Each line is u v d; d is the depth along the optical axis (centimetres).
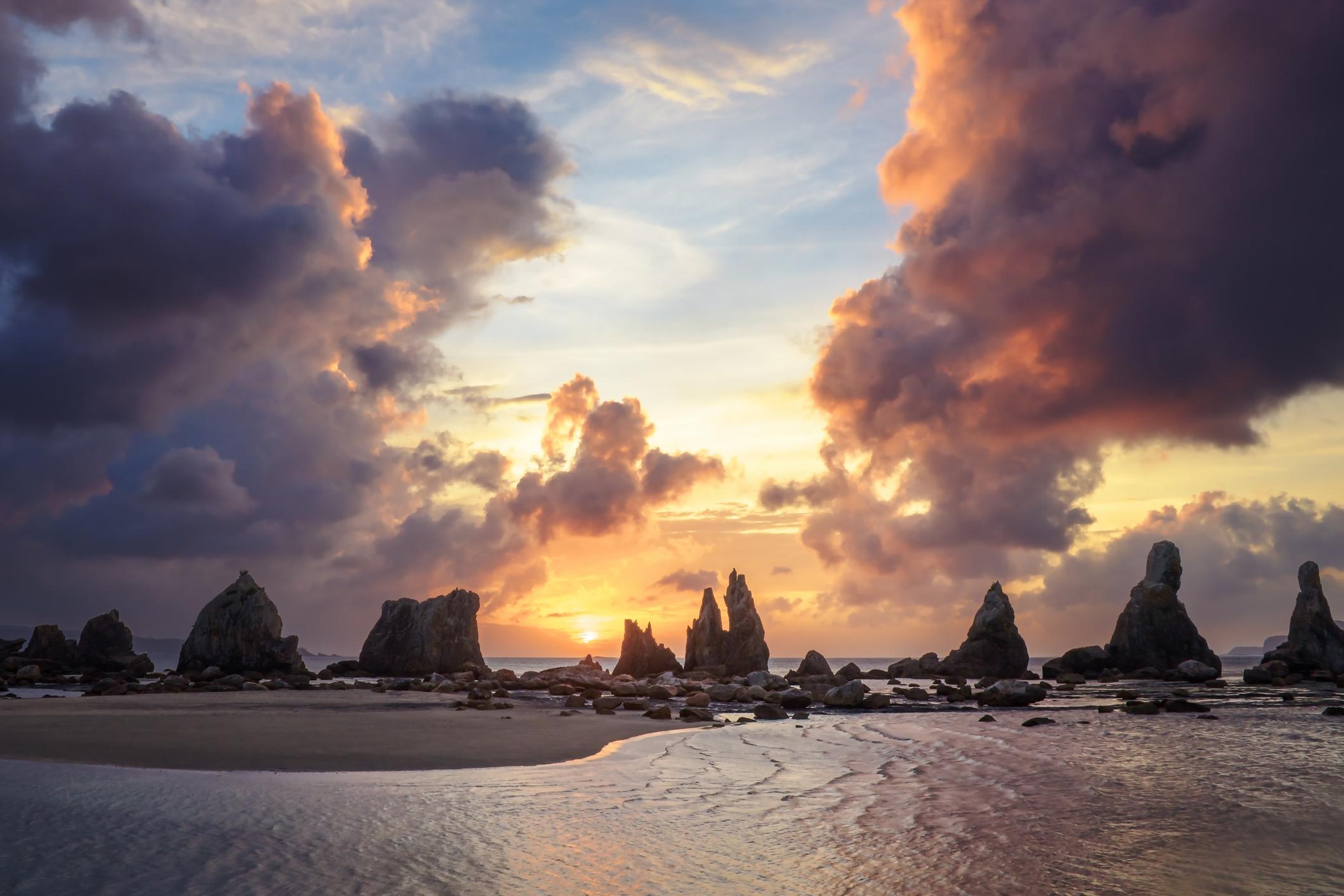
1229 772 2502
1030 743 3350
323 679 8675
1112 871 1341
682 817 1739
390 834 1502
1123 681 8700
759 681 7456
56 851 1314
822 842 1526
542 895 1157
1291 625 9100
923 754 2962
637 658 9912
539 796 1969
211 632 8494
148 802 1728
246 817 1603
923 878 1287
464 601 9862
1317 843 1545
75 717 3531
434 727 3447
